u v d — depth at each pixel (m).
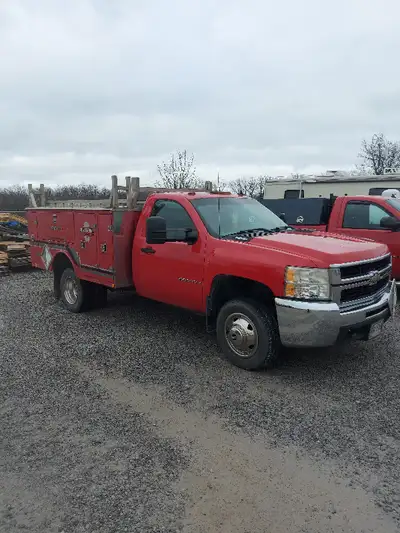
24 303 7.74
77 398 4.05
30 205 8.29
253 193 43.53
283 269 4.18
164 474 2.95
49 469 3.02
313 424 3.56
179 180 30.83
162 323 6.37
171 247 5.30
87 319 6.62
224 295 5.02
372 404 3.88
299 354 5.03
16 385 4.34
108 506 2.65
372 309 4.30
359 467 3.01
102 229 6.05
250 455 3.16
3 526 2.50
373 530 2.44
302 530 2.44
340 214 8.29
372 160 44.28
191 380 4.41
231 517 2.55
